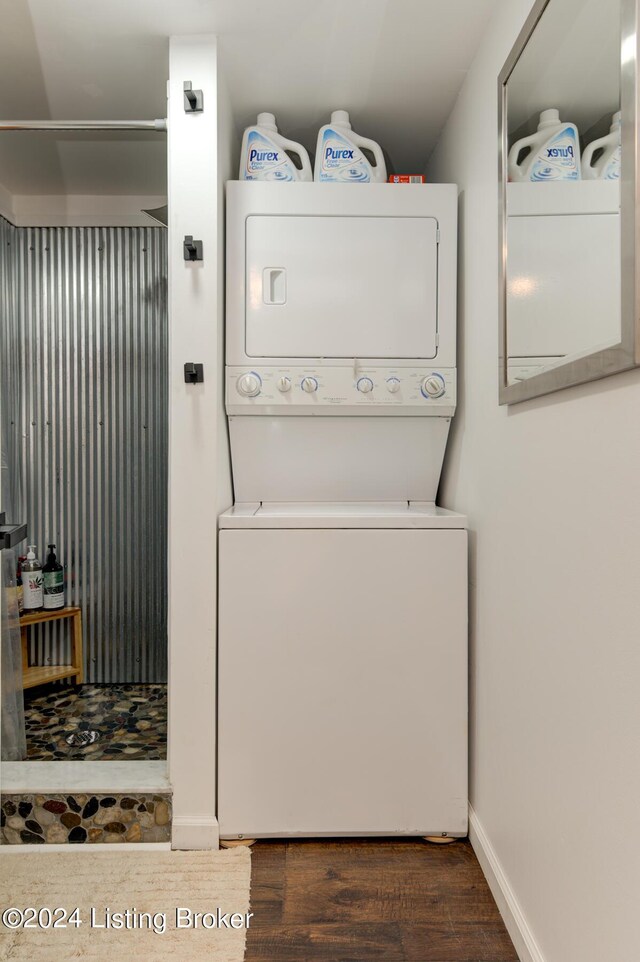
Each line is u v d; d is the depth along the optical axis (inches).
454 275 75.7
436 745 68.2
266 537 67.5
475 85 70.1
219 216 69.3
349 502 81.0
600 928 39.6
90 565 109.1
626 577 36.9
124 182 102.3
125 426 108.4
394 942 54.4
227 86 74.9
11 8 60.9
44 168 97.0
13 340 106.6
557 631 46.9
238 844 67.5
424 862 65.1
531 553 52.5
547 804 48.4
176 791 67.0
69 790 66.9
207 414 67.3
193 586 67.3
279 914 57.5
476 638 68.2
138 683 109.3
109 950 53.1
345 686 67.8
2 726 78.1
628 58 34.9
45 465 108.4
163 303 107.6
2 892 59.9
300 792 67.6
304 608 67.7
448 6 61.7
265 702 67.5
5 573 80.4
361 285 75.2
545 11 48.9
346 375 75.0
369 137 88.9
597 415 40.6
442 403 75.9
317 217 74.7
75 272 107.6
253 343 74.5
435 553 68.4
